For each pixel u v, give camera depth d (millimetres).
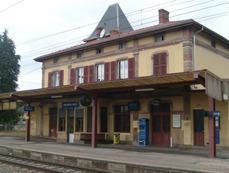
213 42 27719
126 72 28391
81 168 16766
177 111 24922
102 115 29375
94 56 30953
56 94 28141
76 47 32781
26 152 22016
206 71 17578
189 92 24047
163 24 28422
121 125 28453
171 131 25125
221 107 23188
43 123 35594
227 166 14938
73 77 32812
